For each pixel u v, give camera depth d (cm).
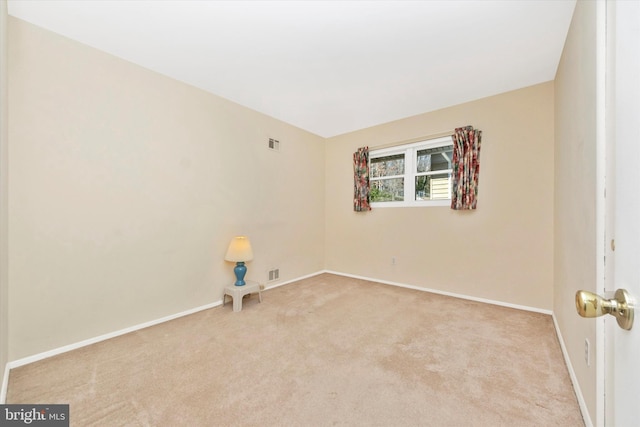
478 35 194
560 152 219
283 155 373
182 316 259
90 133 205
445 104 316
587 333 127
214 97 288
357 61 227
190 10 169
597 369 110
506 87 273
